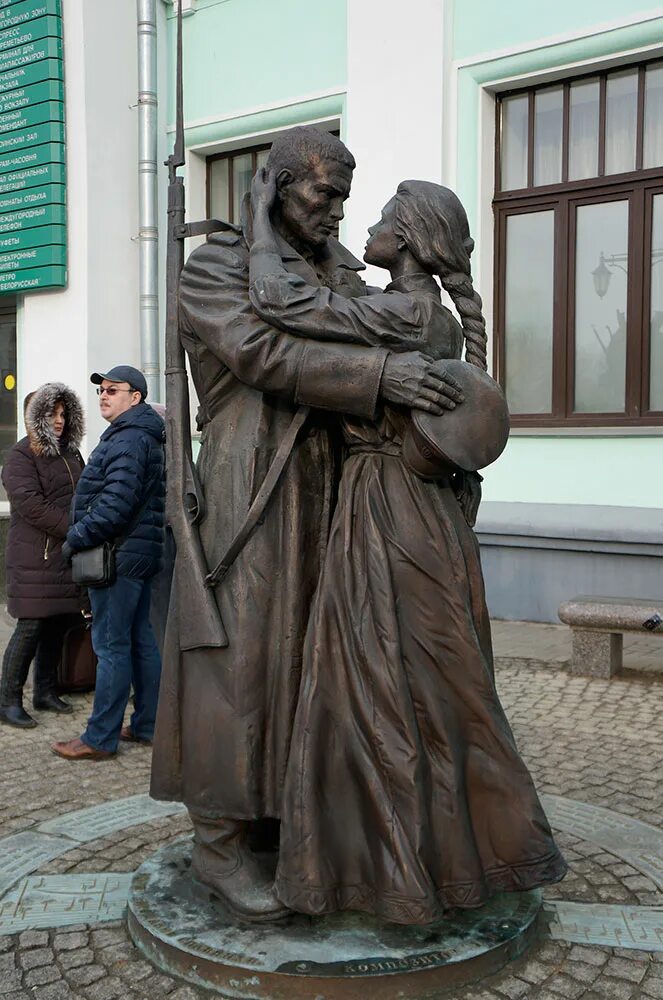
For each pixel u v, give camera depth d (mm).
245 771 2213
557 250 7227
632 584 6566
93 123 8469
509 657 5957
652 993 2168
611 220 7047
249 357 2125
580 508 6820
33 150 8547
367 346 2117
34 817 3416
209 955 2145
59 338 8727
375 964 2098
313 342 2115
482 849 2211
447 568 2184
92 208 8523
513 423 7457
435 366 2090
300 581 2273
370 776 2133
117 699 4129
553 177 7223
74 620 4977
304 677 2205
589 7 6633
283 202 2295
